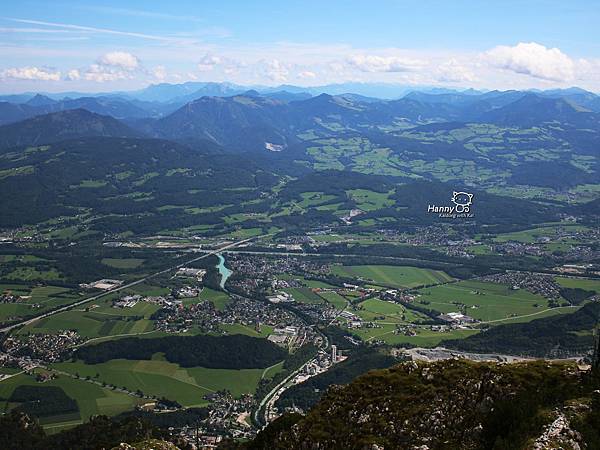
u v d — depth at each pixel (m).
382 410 91.50
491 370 91.06
